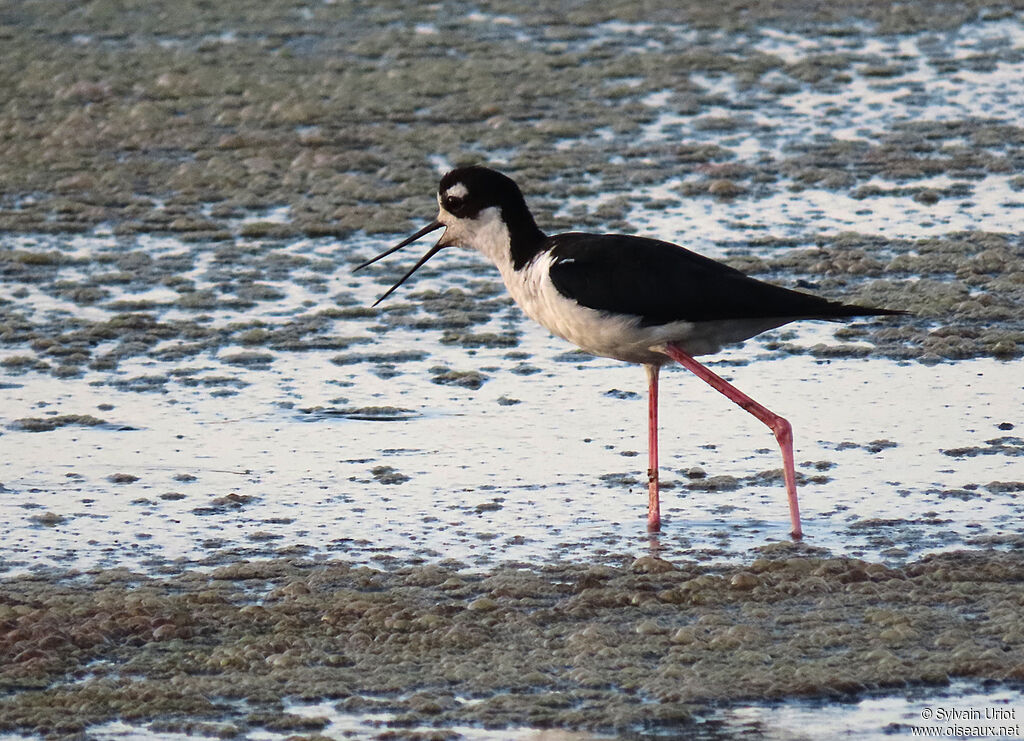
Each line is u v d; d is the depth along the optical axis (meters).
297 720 6.52
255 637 7.41
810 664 6.96
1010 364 11.41
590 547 8.63
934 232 14.38
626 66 20.53
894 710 6.59
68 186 16.38
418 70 20.48
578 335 9.27
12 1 24.80
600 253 9.09
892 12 23.36
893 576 8.03
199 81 20.09
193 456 10.07
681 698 6.68
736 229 14.56
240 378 11.50
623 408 10.84
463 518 9.07
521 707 6.61
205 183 16.47
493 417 10.70
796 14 23.38
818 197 15.50
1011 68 20.16
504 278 9.77
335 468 9.85
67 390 11.27
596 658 7.11
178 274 13.91
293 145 17.52
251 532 8.91
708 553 8.52
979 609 7.59
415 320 12.75
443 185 9.83
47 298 13.30
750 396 10.93
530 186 15.86
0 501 9.37
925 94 19.05
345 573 8.24
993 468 9.59
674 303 8.90
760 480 9.59
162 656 7.22
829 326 12.35
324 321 12.75
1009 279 13.11
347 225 15.14
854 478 9.52
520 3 24.34
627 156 16.92
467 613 7.66
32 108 19.12
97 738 6.42
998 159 16.44
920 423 10.34
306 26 23.08
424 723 6.51
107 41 22.33
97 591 8.05
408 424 10.58
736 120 18.14
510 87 19.69
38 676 7.02
